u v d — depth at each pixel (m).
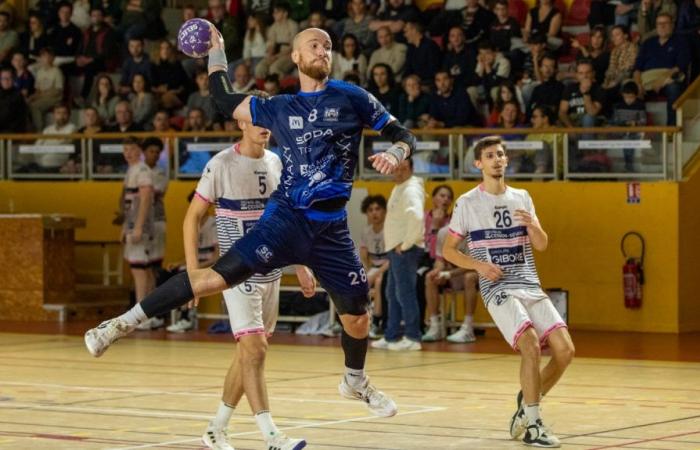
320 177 8.81
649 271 21.61
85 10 28.70
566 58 24.69
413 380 14.88
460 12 25.28
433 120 23.48
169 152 24.64
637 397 13.29
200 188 9.84
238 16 27.22
